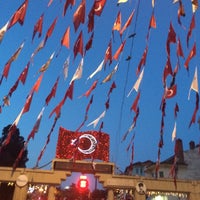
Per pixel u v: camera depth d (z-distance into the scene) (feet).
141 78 20.21
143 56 19.61
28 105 18.02
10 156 118.93
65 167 67.41
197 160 127.65
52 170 66.95
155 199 112.88
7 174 65.87
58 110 18.69
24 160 123.34
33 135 19.31
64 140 69.97
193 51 18.74
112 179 68.08
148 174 134.72
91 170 68.03
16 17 15.30
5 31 15.03
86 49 16.78
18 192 63.82
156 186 69.51
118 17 19.13
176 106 21.72
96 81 20.84
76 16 15.69
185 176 124.36
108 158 70.23
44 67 18.17
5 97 17.75
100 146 70.69
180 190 69.92
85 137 70.69
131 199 71.51
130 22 18.51
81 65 18.90
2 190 72.69
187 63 18.67
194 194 69.72
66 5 14.71
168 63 18.79
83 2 15.88
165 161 129.18
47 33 16.52
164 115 20.99
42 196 77.36
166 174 124.88
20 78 17.63
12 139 123.13
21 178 64.69
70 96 18.74
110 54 18.80
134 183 68.49
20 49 16.48
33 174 66.23
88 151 69.56
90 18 15.99
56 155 68.90
